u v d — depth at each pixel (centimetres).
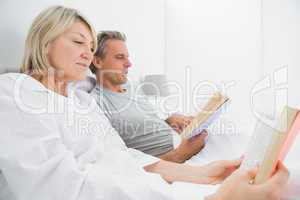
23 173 59
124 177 65
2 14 112
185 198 58
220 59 215
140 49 169
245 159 62
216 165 84
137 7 166
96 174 62
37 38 84
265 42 224
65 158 62
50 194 58
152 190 58
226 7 219
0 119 65
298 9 215
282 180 52
